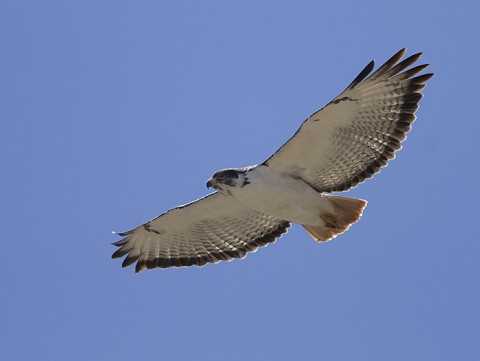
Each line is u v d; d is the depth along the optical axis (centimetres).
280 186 1522
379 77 1447
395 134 1496
